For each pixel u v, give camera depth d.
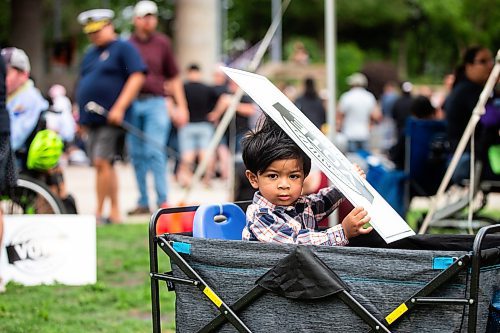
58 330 7.71
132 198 18.48
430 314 4.49
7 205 10.53
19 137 10.68
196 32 29.11
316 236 5.09
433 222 11.61
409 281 4.51
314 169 9.69
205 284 5.01
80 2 49.81
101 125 13.53
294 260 4.72
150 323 7.99
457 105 11.06
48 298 8.91
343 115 23.41
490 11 65.62
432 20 65.50
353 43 65.81
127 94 13.30
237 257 4.94
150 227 5.23
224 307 4.92
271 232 5.21
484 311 4.62
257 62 12.10
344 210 8.53
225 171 20.95
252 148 5.36
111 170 13.78
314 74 39.78
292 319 4.79
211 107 19.27
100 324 7.96
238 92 12.03
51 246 9.52
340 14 63.75
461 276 4.43
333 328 4.69
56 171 11.31
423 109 12.73
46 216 9.52
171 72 14.89
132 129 13.73
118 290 9.20
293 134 5.06
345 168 5.22
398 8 64.62
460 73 11.40
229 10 65.12
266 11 64.56
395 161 12.49
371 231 5.45
